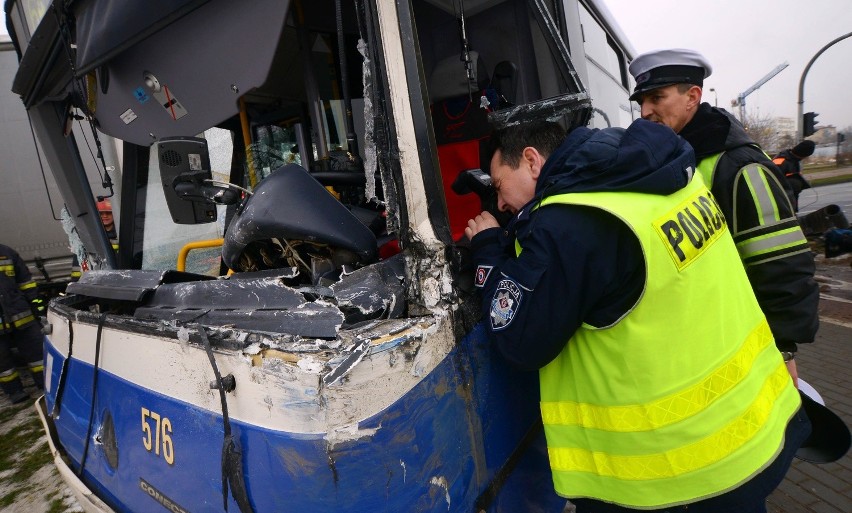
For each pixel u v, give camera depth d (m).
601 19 3.61
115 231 2.71
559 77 2.23
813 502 2.21
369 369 0.84
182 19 1.43
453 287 1.10
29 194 5.24
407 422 0.90
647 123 1.14
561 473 1.19
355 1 1.05
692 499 1.06
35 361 4.66
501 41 2.32
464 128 2.30
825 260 6.50
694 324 1.08
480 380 1.16
